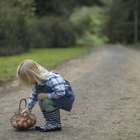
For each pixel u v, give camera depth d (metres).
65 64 33.88
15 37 47.53
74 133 11.45
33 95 11.49
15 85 21.47
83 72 27.36
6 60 36.91
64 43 67.94
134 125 12.41
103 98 17.00
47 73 11.37
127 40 92.94
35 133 11.41
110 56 43.78
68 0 81.25
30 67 11.11
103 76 24.73
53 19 68.69
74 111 14.34
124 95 17.81
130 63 34.06
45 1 73.31
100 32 107.50
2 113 14.16
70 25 71.50
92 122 12.77
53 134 11.32
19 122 11.56
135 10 83.38
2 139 10.90
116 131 11.71
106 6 101.19
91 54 47.94
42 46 63.25
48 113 11.59
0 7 43.75
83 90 19.14
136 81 22.56
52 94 11.27
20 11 49.62
